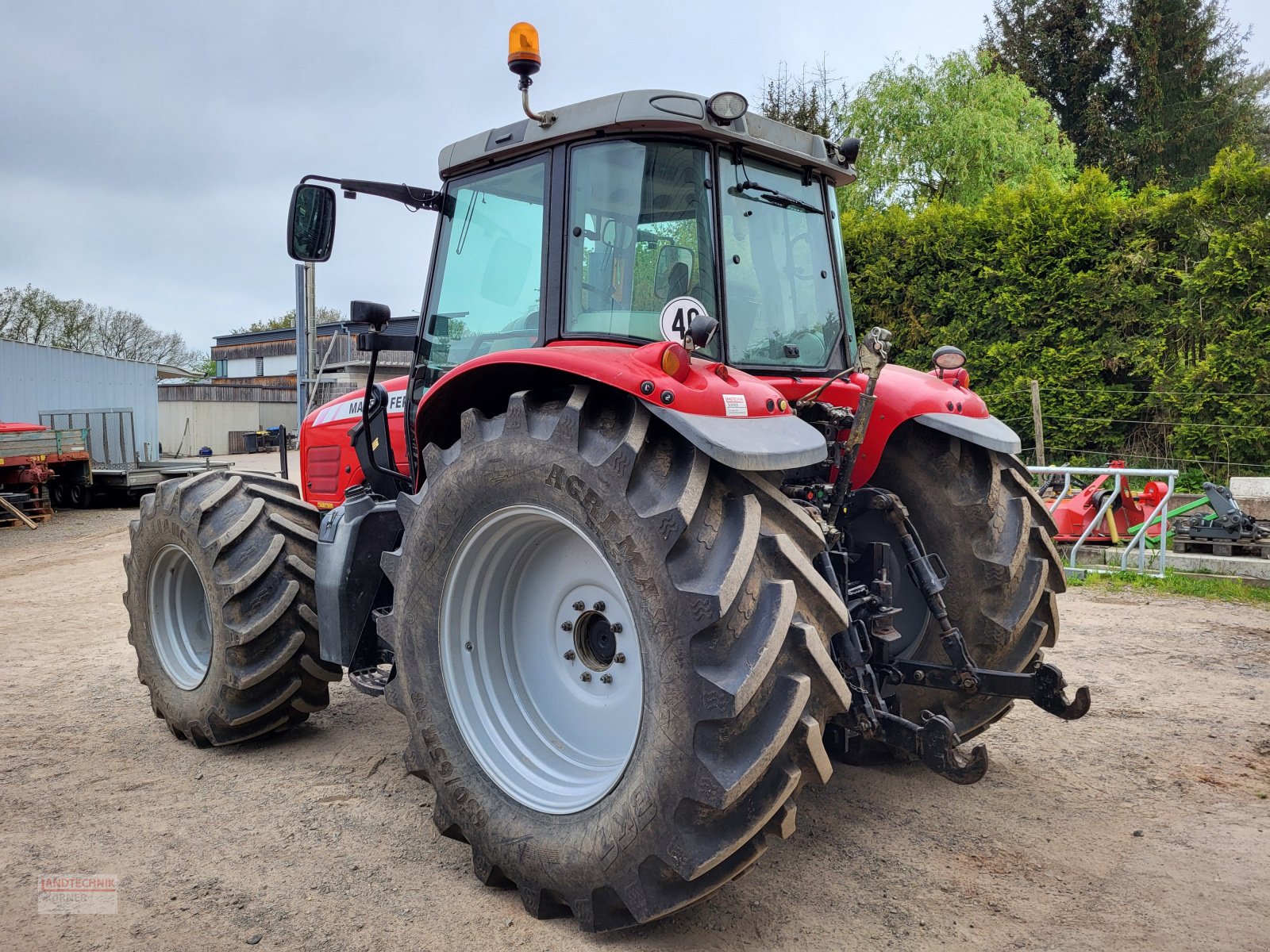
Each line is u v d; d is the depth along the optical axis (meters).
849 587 2.81
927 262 13.34
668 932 2.45
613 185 2.78
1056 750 3.76
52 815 3.29
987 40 28.77
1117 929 2.42
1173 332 12.05
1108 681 4.70
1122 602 6.50
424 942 2.43
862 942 2.38
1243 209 11.44
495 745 2.73
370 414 4.07
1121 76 27.41
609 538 2.28
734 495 2.32
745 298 2.95
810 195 3.28
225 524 3.83
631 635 2.59
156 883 2.77
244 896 2.68
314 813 3.28
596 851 2.32
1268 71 27.70
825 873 2.76
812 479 3.05
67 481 16.75
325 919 2.55
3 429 15.46
